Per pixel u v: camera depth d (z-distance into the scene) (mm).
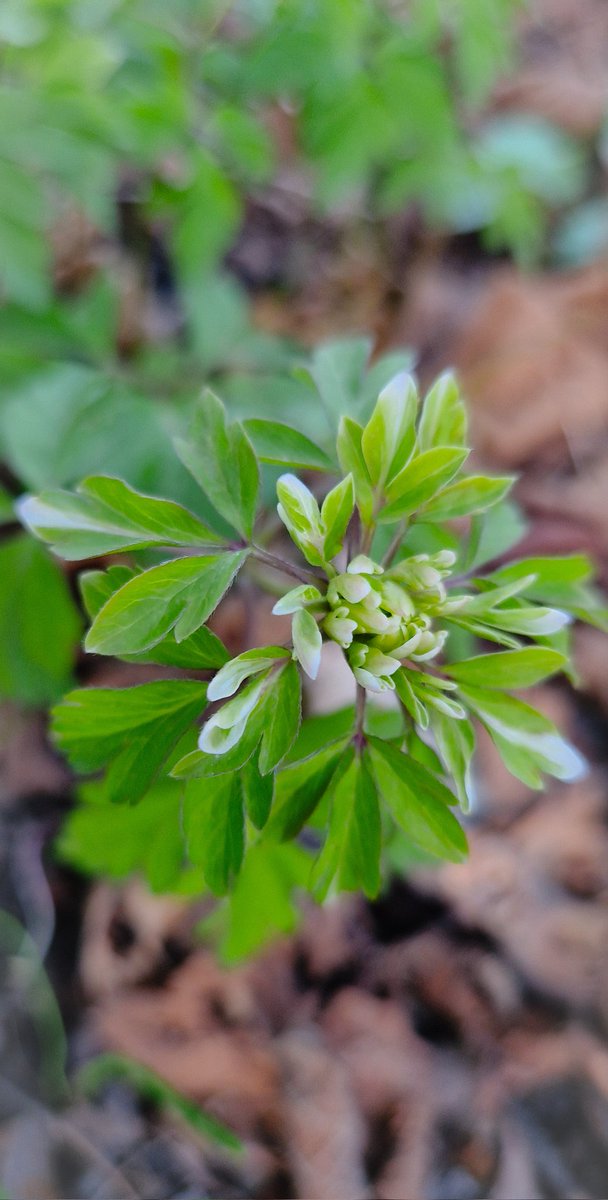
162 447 353
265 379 381
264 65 369
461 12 373
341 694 360
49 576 344
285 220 549
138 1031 366
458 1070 372
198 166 370
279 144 533
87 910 375
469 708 281
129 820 319
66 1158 346
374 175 545
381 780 280
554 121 629
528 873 406
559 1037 376
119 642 264
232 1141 353
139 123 352
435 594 278
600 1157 364
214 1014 371
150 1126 355
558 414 521
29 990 358
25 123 337
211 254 393
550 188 591
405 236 569
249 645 330
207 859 276
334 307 549
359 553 290
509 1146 364
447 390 284
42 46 342
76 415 353
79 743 279
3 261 337
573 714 447
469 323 554
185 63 371
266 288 539
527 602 295
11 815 376
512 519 308
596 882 410
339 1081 367
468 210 562
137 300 483
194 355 413
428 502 283
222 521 339
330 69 369
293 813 282
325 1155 359
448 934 394
